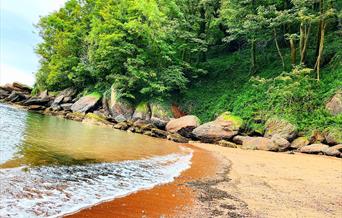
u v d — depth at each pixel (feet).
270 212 27.81
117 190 29.30
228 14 134.00
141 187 31.58
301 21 111.75
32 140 48.29
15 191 23.94
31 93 180.96
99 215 22.40
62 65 163.43
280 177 45.16
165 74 134.31
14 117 82.17
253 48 132.46
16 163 32.04
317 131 89.15
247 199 31.58
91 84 157.69
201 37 149.69
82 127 85.35
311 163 61.98
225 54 166.09
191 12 150.41
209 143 95.20
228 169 48.96
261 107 107.96
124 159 45.01
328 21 114.83
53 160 36.83
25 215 20.12
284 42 140.46
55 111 125.70
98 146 53.42
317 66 107.45
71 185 28.32
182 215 24.73
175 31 138.10
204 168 47.80
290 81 109.29
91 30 155.74
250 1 127.95
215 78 143.84
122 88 130.82
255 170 49.85
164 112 123.34
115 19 141.69
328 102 96.99
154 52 139.95
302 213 28.27
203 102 132.26
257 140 86.17
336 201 33.63
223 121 99.86
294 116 96.73
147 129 98.53
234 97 125.49
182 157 56.39
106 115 127.54
